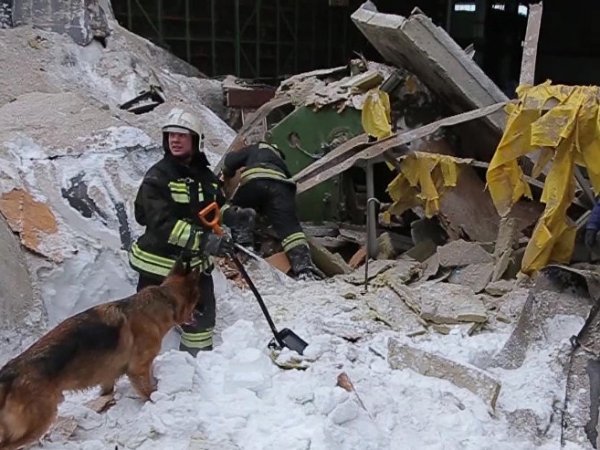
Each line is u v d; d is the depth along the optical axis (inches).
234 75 760.3
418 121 334.6
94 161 241.8
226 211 212.2
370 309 225.3
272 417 152.3
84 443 141.3
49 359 135.8
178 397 155.7
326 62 795.4
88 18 385.4
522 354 193.6
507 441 156.0
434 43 292.0
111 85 374.3
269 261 268.7
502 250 257.9
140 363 153.9
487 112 280.5
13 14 378.6
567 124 211.9
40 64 352.2
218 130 395.2
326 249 297.4
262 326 207.6
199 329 183.0
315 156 338.6
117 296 200.7
